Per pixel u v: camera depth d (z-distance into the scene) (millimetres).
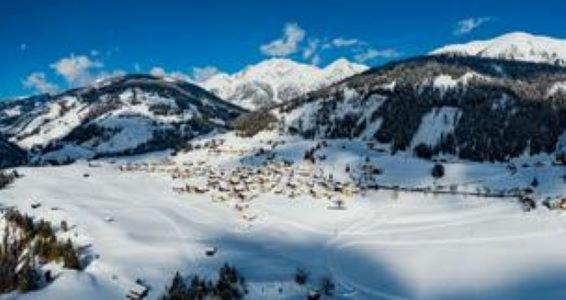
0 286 162500
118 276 174500
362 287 180125
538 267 193250
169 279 175125
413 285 181875
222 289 166125
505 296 171750
